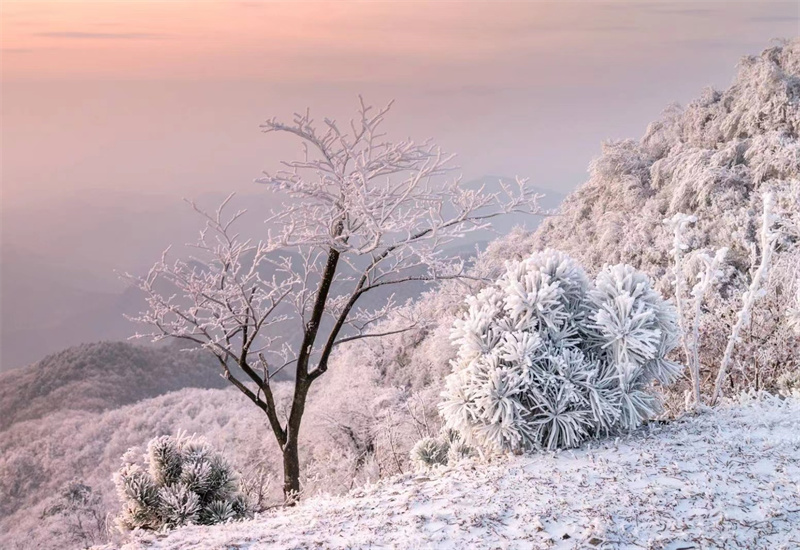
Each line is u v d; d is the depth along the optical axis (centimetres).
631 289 452
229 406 3138
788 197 1430
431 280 764
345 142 598
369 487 423
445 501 355
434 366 1684
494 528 314
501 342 437
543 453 418
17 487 3052
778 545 283
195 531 381
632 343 429
